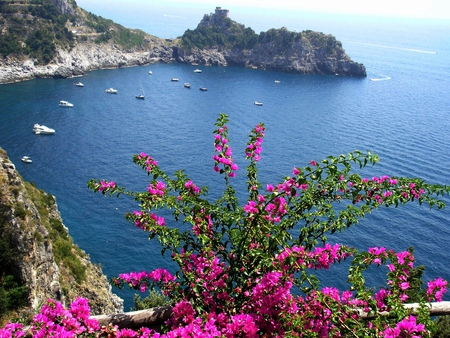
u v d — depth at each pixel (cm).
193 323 772
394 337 734
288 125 15325
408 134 14688
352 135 14362
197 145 13062
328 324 834
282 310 823
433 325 782
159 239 922
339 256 940
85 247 7462
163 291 986
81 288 4684
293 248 850
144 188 10038
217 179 10369
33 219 4275
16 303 3781
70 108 15950
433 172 11050
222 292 877
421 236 7875
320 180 972
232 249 932
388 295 847
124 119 15250
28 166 10744
